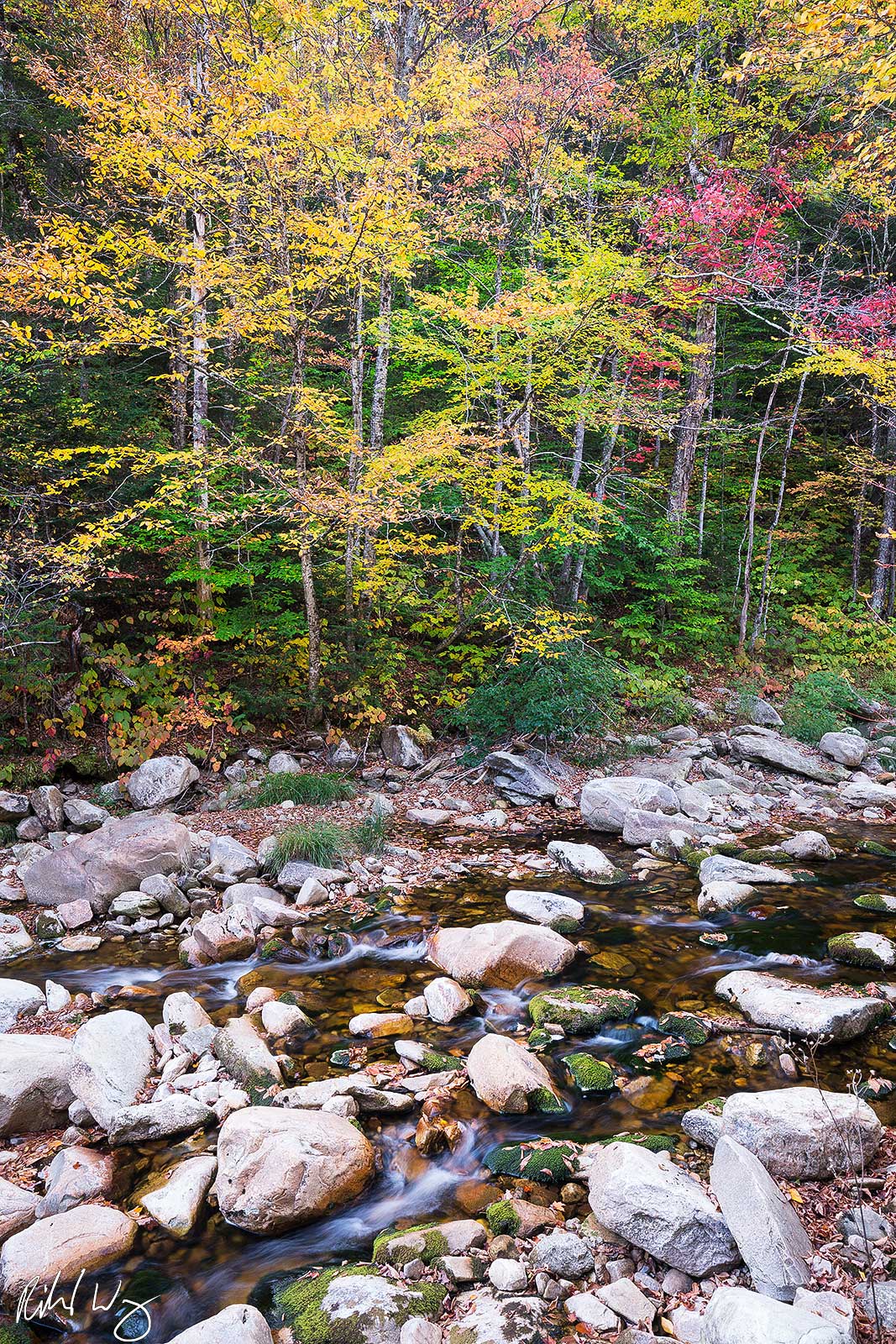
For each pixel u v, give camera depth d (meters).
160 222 10.26
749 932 6.62
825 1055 4.72
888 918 6.86
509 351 10.81
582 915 6.94
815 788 11.46
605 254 10.56
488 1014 5.40
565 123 13.75
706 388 17.00
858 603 19.28
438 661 14.02
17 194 13.47
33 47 12.19
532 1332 2.81
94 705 10.91
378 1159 4.00
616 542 16.58
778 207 12.68
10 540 9.81
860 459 18.19
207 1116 4.30
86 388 11.43
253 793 10.21
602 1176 3.47
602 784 10.00
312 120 8.25
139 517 11.24
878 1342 2.59
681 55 16.16
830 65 9.62
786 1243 2.92
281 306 9.53
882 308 10.66
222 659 12.27
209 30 8.99
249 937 6.51
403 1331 2.81
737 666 16.52
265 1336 2.84
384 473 10.09
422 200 9.61
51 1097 4.38
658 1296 3.03
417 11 11.78
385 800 10.25
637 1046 4.93
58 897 7.39
